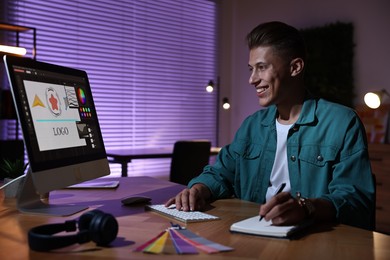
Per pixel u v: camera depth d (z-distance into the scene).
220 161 1.66
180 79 4.91
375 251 0.84
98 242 0.86
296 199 1.06
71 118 1.30
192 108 5.03
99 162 1.40
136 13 4.51
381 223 3.51
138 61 4.52
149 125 4.63
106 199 1.41
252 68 1.46
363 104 4.05
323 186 1.40
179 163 3.49
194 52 5.04
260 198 1.56
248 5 5.17
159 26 4.70
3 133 3.71
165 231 0.98
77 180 1.25
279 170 1.53
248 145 1.63
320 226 1.06
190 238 0.92
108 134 4.30
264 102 1.45
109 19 4.34
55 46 3.93
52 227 0.91
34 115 1.11
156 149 4.24
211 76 5.21
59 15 4.00
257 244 0.89
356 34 4.14
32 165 1.06
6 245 0.88
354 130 1.38
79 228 0.91
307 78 4.34
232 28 5.34
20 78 1.10
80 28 4.13
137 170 4.53
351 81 4.12
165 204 1.27
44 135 1.14
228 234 0.97
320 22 4.44
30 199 1.25
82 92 1.41
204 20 5.15
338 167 1.34
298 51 1.42
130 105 4.47
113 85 4.33
